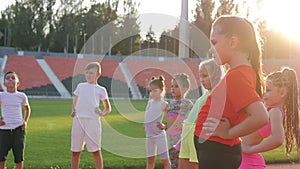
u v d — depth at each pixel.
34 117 19.31
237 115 2.62
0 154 6.59
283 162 9.02
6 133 6.62
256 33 2.77
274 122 3.67
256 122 2.49
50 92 41.84
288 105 4.05
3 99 6.66
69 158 8.80
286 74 4.04
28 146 10.45
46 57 46.62
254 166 3.87
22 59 46.38
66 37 65.62
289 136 4.14
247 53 2.72
